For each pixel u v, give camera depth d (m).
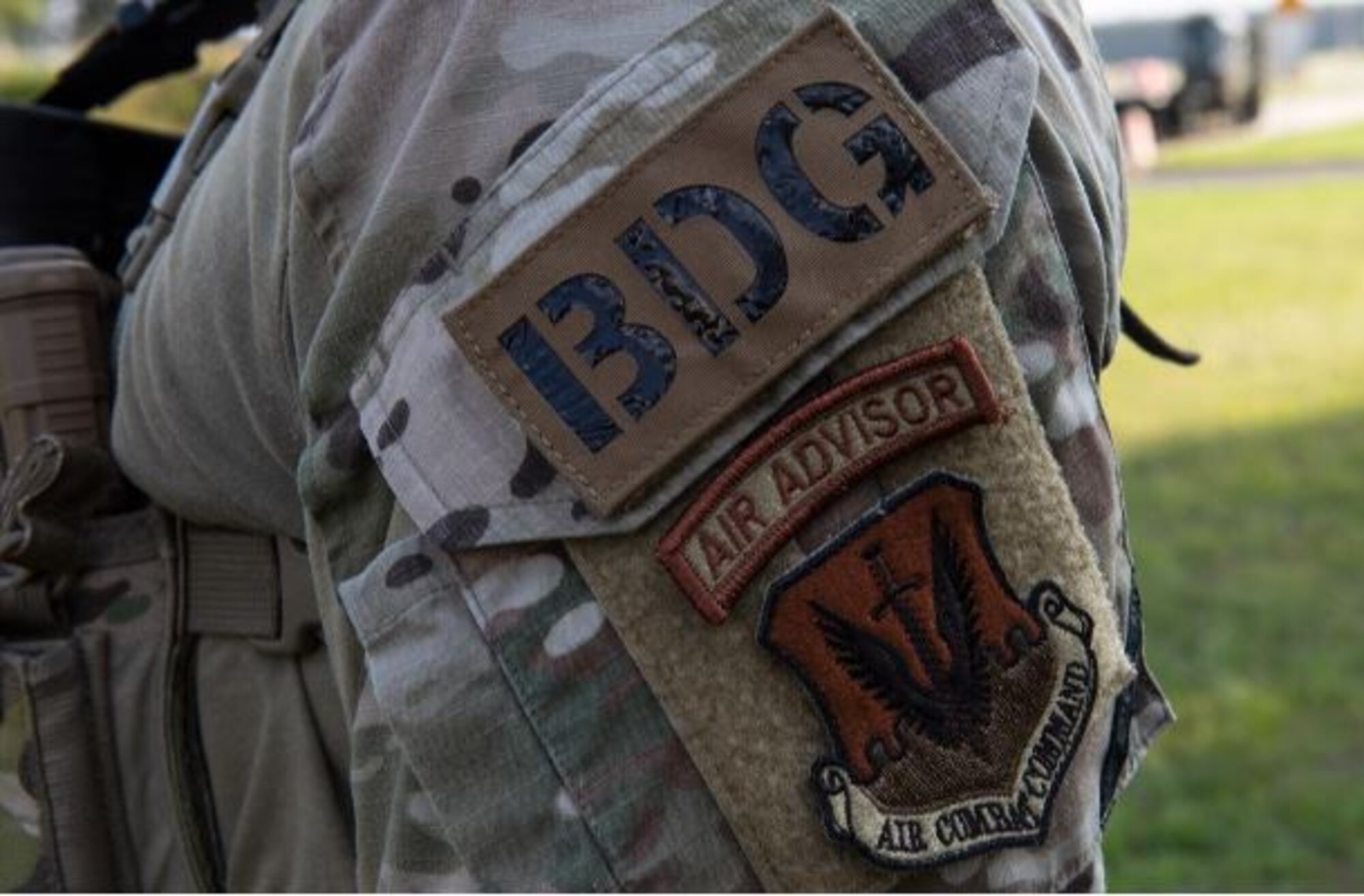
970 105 0.71
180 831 0.94
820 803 0.67
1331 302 7.30
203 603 0.93
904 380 0.68
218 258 0.85
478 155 0.71
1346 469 4.61
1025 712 0.69
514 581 0.70
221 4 1.25
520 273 0.69
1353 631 3.38
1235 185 11.81
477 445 0.70
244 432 0.87
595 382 0.68
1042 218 0.73
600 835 0.68
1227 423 5.29
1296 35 19.64
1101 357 0.81
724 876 0.68
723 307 0.68
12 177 1.16
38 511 0.96
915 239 0.68
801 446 0.68
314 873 0.91
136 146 1.25
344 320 0.74
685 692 0.68
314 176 0.76
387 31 0.76
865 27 0.70
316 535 0.77
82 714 0.96
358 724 0.75
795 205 0.68
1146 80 15.12
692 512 0.67
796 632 0.67
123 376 0.95
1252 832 2.61
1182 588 3.69
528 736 0.69
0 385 0.98
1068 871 0.71
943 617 0.68
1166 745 2.91
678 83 0.69
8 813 0.96
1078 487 0.73
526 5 0.72
